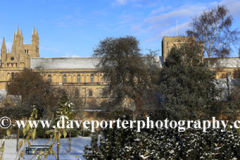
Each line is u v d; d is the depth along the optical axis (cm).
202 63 4169
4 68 11500
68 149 3234
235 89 4444
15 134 4575
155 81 5325
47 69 11888
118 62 5372
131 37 5491
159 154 1516
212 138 1698
